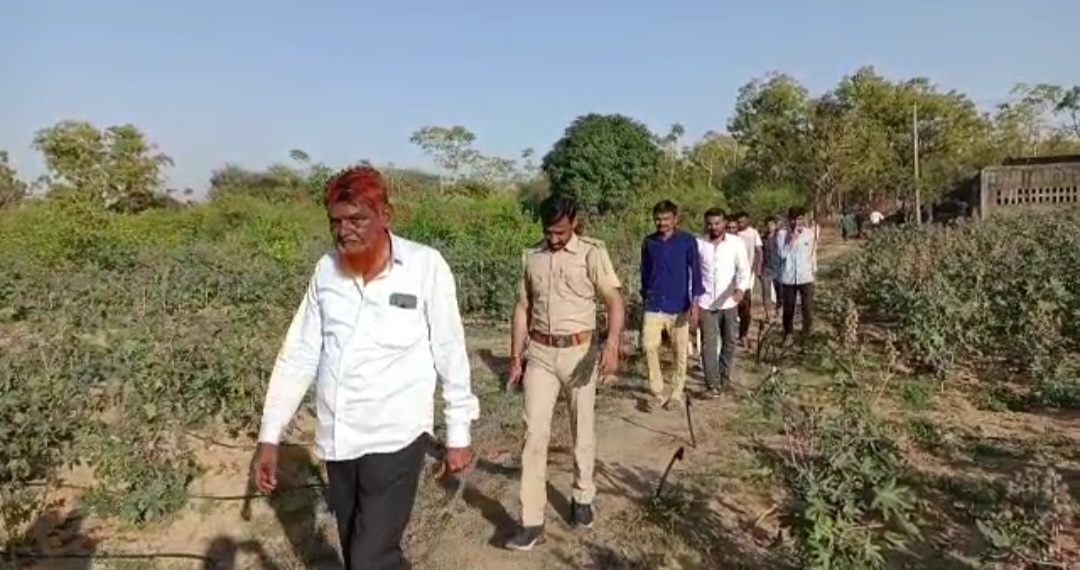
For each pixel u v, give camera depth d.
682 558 4.50
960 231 18.78
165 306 12.00
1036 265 10.80
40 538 5.00
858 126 41.97
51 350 7.32
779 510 4.79
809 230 10.17
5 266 15.31
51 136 35.78
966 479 5.46
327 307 3.03
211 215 27.53
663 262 7.40
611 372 4.53
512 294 13.27
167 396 6.04
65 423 5.51
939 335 8.38
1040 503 3.97
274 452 3.08
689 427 6.52
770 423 6.05
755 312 14.16
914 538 4.55
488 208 27.11
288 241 20.95
